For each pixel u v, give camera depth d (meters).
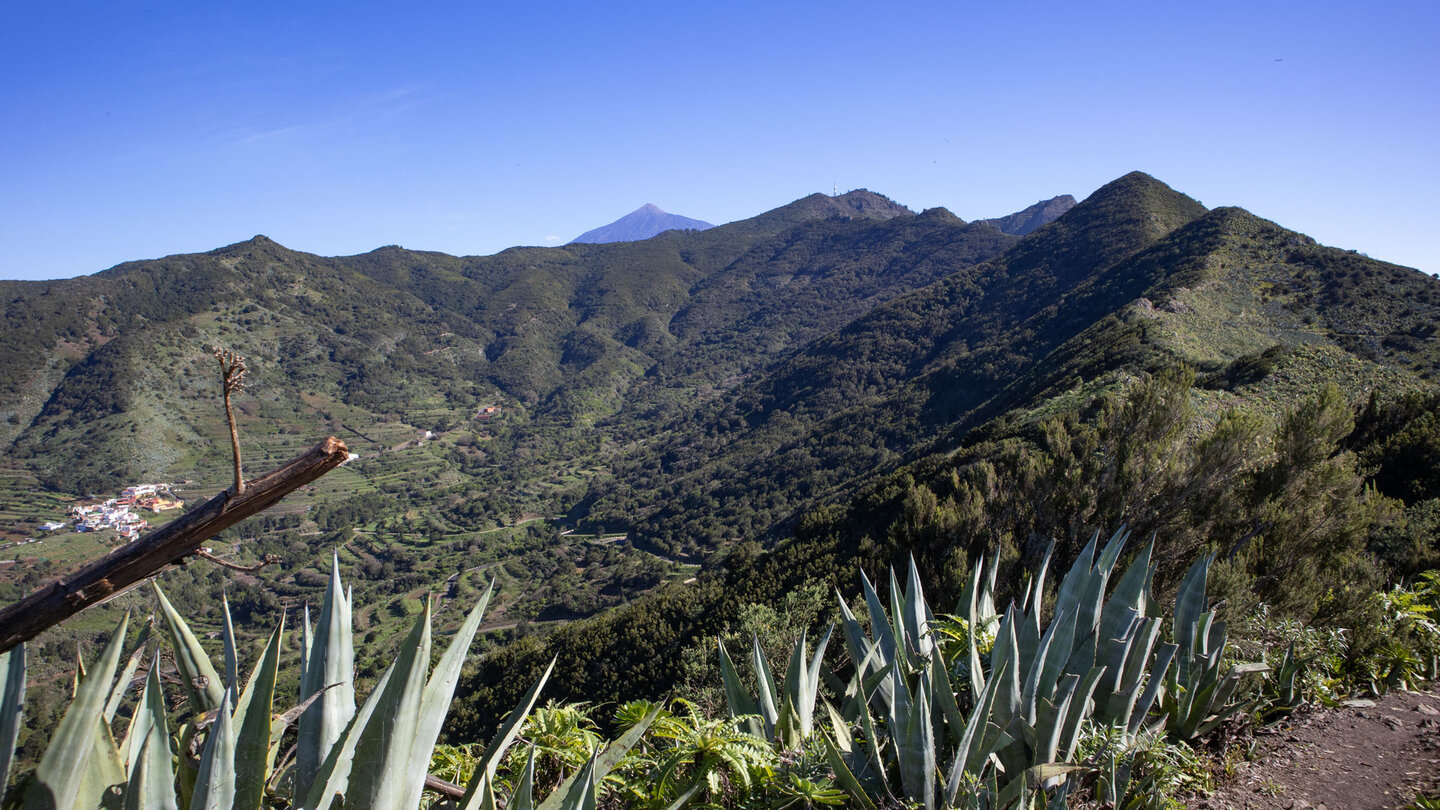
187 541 1.43
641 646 18.59
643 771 2.73
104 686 1.38
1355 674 4.54
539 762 2.72
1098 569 3.54
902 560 9.84
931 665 3.06
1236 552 6.23
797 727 3.16
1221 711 3.62
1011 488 8.99
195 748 1.68
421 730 1.84
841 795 2.54
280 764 1.93
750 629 7.49
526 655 22.28
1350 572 5.54
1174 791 3.08
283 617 1.70
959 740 2.93
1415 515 8.03
